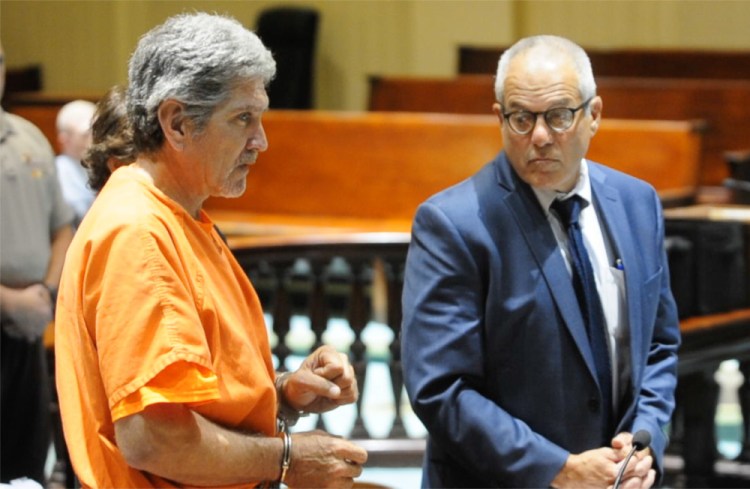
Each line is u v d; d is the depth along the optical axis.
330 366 6.48
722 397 16.22
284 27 29.50
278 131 20.97
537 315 7.21
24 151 11.34
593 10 29.66
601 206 7.56
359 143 20.59
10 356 11.08
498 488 7.20
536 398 7.23
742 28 28.95
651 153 18.78
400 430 13.95
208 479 5.64
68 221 11.88
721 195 21.80
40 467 11.48
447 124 20.09
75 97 22.47
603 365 7.33
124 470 5.65
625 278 7.43
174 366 5.43
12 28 32.09
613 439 7.13
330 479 5.98
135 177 5.82
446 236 7.29
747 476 12.84
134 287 5.47
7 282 11.05
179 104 5.66
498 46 27.98
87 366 5.64
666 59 26.44
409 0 30.14
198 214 6.14
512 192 7.37
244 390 5.84
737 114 22.75
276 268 13.82
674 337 7.91
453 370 7.18
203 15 5.84
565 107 7.09
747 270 13.08
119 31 31.33
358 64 30.88
